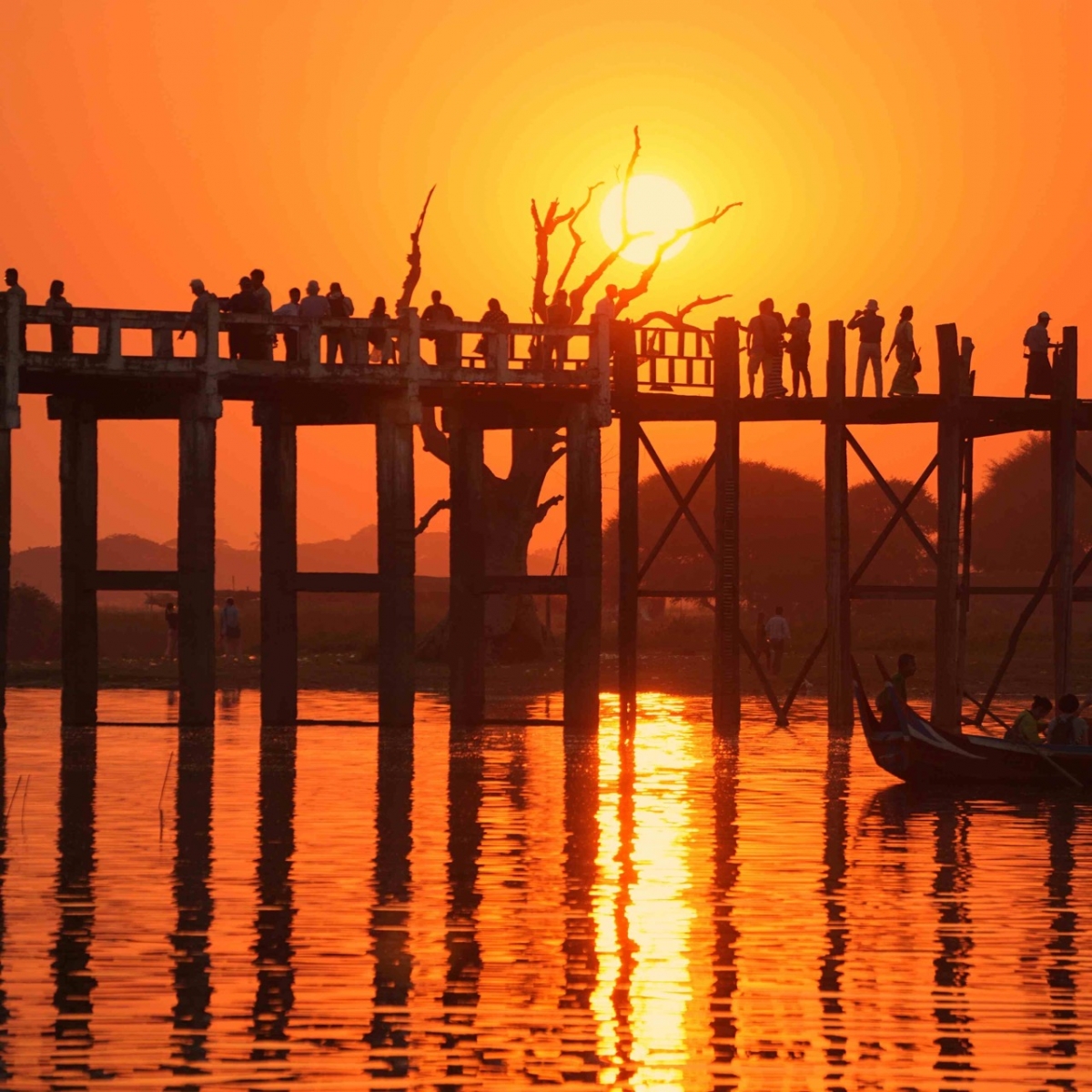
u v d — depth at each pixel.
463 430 126.94
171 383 111.94
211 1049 46.69
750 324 126.69
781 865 71.62
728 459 125.56
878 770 103.31
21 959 55.22
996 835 79.62
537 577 125.00
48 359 107.75
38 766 101.31
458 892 65.62
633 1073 45.34
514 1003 51.06
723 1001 51.47
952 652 125.81
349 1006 50.59
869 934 59.53
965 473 133.75
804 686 173.50
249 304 115.12
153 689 168.50
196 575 116.06
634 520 126.62
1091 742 99.19
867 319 125.44
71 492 121.31
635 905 63.53
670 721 137.12
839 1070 45.66
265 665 124.19
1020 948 57.62
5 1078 44.31
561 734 122.50
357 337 114.44
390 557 119.25
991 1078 45.12
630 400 125.56
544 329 117.81
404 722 120.56
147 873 68.81
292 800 88.56
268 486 122.81
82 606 122.56
